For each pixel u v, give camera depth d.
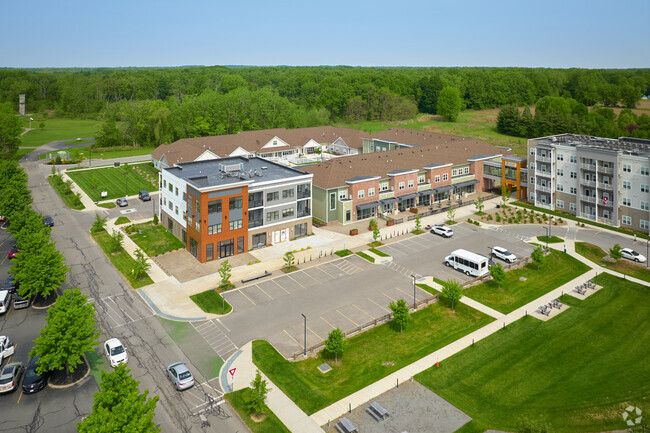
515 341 53.19
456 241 83.31
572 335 54.41
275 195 80.38
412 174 100.56
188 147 134.38
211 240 73.62
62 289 64.81
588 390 45.16
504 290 65.50
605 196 90.75
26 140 189.88
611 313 59.31
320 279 68.44
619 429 40.09
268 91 197.38
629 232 86.56
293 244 81.75
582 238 83.88
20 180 96.12
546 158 99.31
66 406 42.66
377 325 56.38
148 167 138.62
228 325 56.16
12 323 56.88
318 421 40.78
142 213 98.81
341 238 84.62
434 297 63.06
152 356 49.97
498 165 110.81
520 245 81.19
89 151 163.00
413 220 94.62
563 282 68.06
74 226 90.81
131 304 60.91
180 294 63.59
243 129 186.50
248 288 65.56
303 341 52.97
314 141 157.00
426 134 138.38
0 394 44.00
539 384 46.03
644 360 49.88
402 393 44.50
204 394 44.16
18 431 39.38
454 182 108.94
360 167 99.62
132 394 33.84
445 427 40.16
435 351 51.31
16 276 56.81
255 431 39.56
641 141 96.69
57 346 44.06
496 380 46.53
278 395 44.16
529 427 37.19
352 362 49.38
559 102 199.62
